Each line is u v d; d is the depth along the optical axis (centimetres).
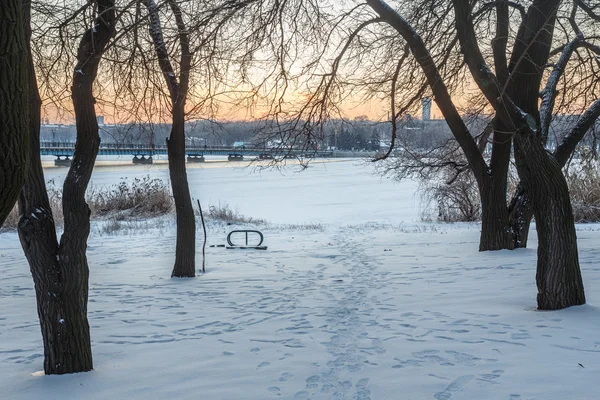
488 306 745
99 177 4616
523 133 691
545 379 456
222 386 480
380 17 1081
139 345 618
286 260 1366
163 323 728
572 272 695
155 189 2539
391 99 1223
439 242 1588
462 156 2212
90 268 1268
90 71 540
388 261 1278
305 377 497
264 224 2253
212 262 1355
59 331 518
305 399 446
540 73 1001
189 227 1142
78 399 458
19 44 241
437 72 1173
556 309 689
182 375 511
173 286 1034
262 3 1009
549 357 510
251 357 562
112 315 783
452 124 1307
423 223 2270
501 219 1311
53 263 514
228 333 668
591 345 539
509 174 2212
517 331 605
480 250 1340
